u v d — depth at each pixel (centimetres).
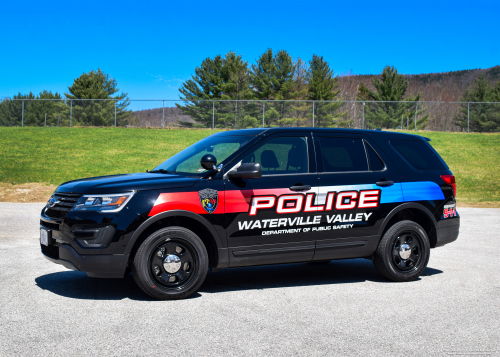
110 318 423
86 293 507
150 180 495
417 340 377
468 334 393
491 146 3278
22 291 511
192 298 498
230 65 4688
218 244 505
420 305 479
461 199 1936
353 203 568
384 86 4559
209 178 508
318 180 553
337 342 371
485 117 3791
